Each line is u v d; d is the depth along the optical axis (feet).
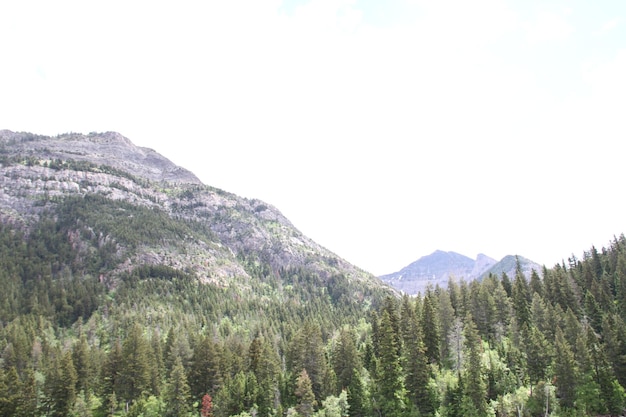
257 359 447.83
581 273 565.94
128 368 405.18
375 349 434.30
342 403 333.21
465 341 381.81
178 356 455.22
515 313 457.68
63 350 532.32
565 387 313.53
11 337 529.45
